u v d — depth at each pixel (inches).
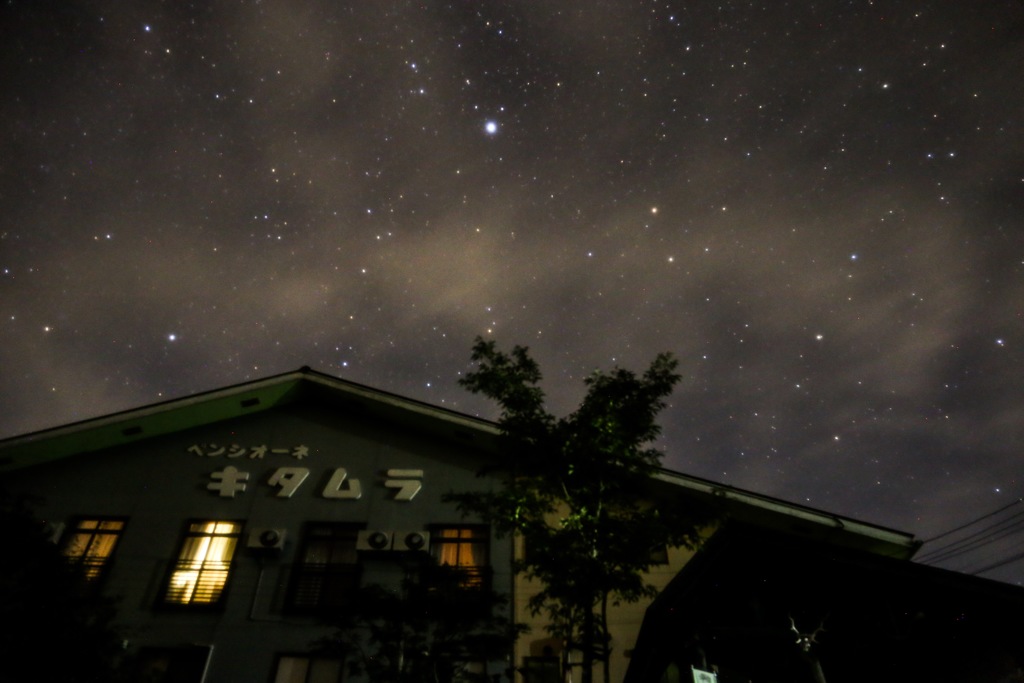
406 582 462.6
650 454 447.8
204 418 663.8
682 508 436.5
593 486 438.6
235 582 562.9
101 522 596.1
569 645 404.5
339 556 584.1
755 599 355.3
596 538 416.5
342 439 660.1
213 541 588.4
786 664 366.6
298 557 580.7
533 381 486.9
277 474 626.2
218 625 537.3
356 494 615.2
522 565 448.5
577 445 440.5
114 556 571.2
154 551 577.3
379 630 440.5
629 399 458.0
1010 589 281.1
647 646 412.2
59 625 432.8
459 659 439.8
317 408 692.1
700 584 373.4
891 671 334.0
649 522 420.8
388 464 640.4
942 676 312.2
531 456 465.1
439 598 447.8
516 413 472.4
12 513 460.8
